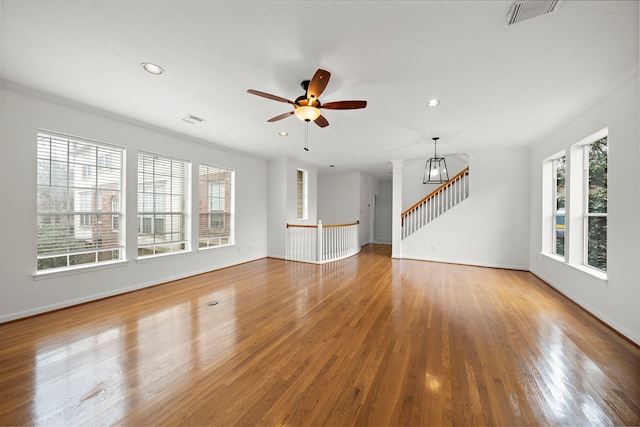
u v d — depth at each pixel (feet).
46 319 9.58
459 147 17.67
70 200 10.91
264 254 22.16
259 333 8.59
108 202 12.16
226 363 6.89
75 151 11.03
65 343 7.87
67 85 9.23
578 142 11.33
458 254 19.69
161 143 14.15
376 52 7.21
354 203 29.22
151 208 13.91
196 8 5.69
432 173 18.89
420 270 17.69
